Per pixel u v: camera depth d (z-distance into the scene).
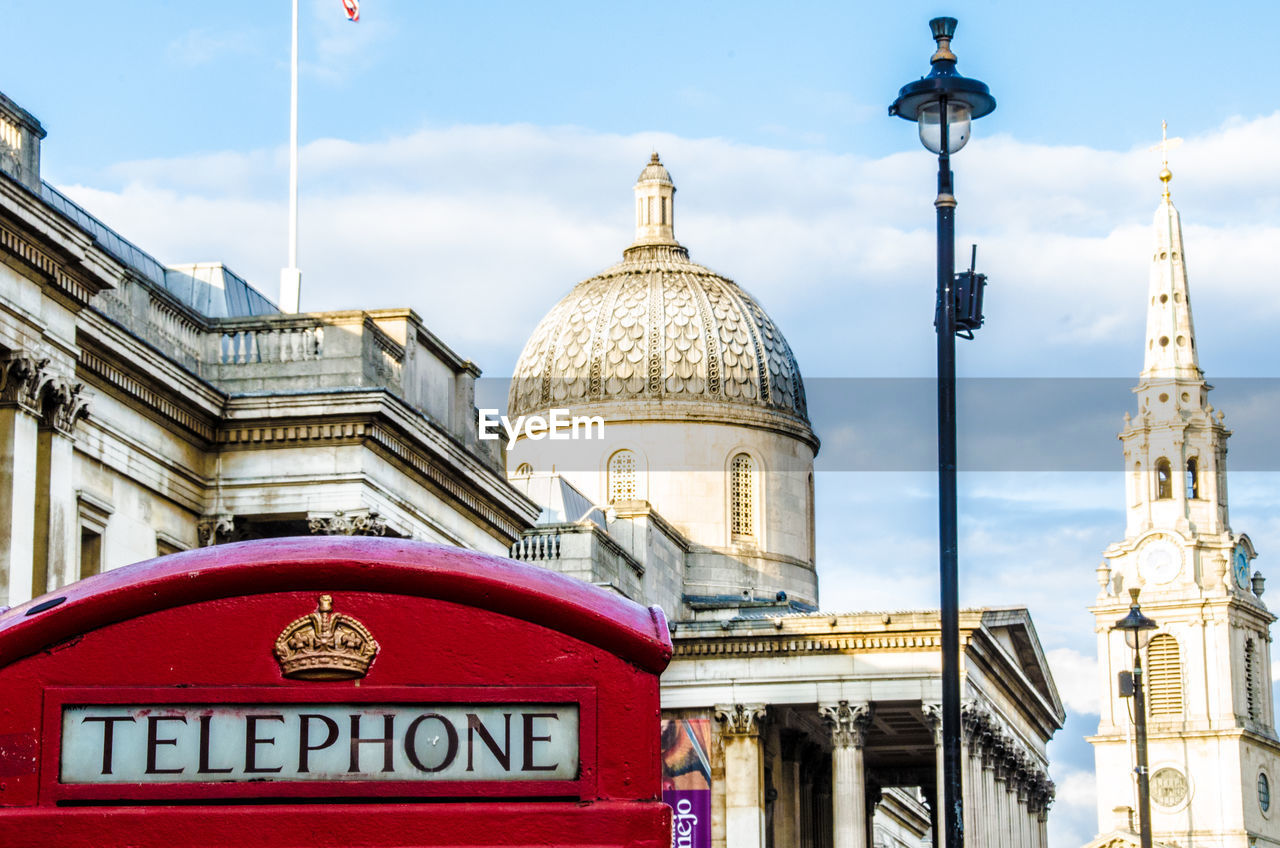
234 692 7.05
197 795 6.99
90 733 7.02
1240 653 196.62
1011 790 95.62
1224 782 191.38
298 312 49.75
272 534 46.41
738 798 80.69
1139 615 54.06
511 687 7.19
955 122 25.66
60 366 37.25
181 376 43.12
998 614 84.75
